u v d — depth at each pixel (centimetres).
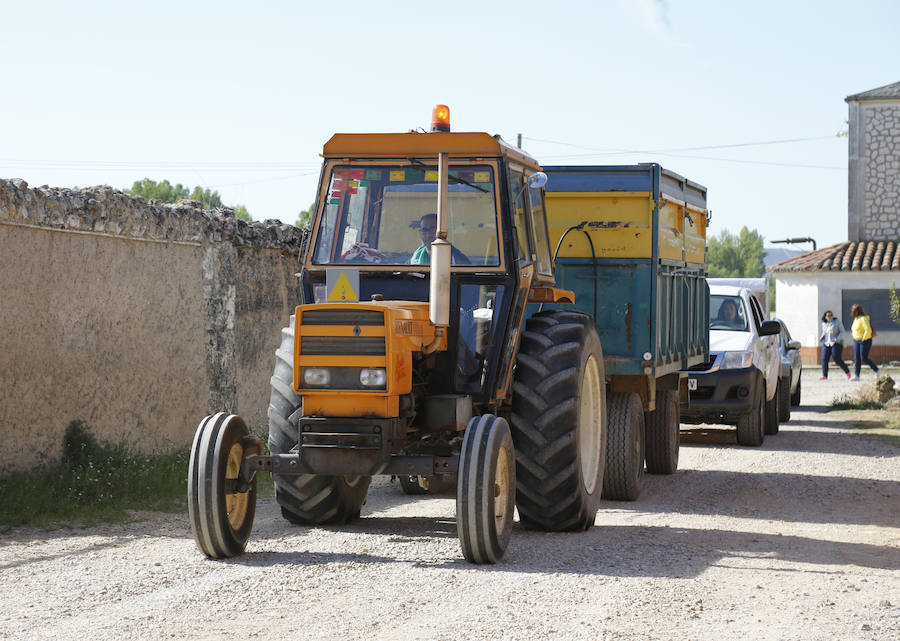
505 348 720
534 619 522
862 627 518
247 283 1250
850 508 926
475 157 732
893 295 2686
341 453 638
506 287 721
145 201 1054
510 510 670
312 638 486
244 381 1238
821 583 620
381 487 1037
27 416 895
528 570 635
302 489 763
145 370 1051
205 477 645
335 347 638
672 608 550
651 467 1128
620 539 748
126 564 646
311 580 602
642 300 963
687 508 915
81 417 960
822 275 3628
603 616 529
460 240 732
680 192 1073
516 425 740
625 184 956
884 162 3628
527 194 786
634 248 960
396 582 598
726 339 1401
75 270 953
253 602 551
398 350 639
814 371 3281
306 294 743
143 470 953
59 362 933
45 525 775
